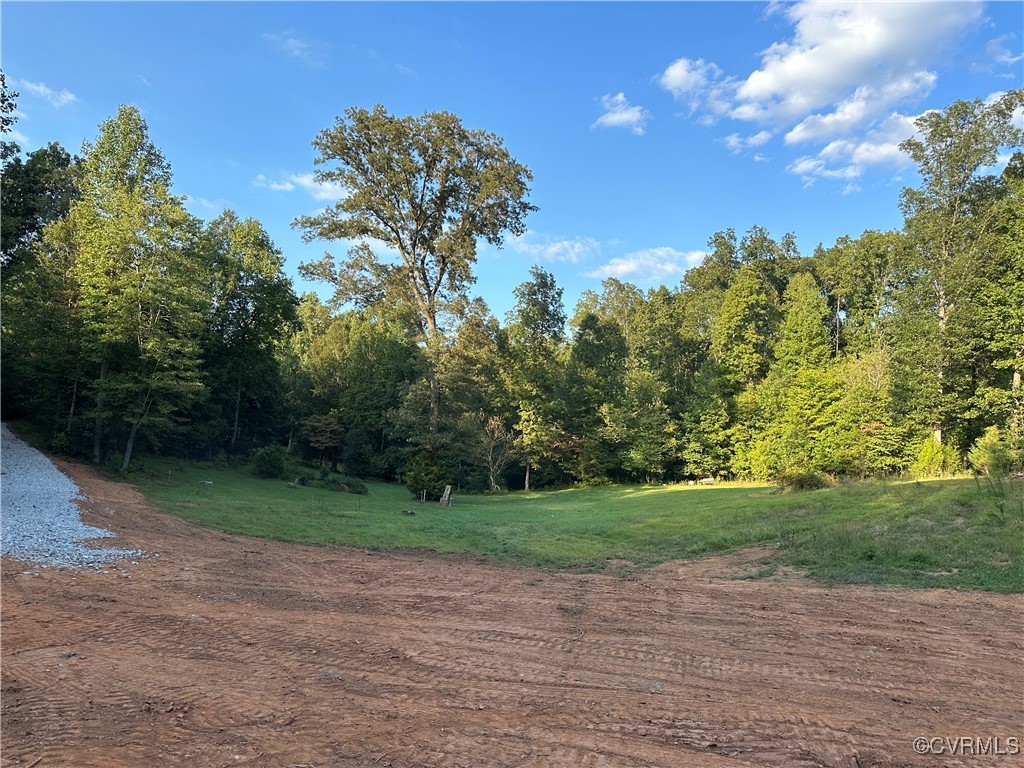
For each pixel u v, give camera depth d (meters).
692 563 11.66
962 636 6.48
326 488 32.62
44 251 28.59
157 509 16.39
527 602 8.23
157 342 24.09
